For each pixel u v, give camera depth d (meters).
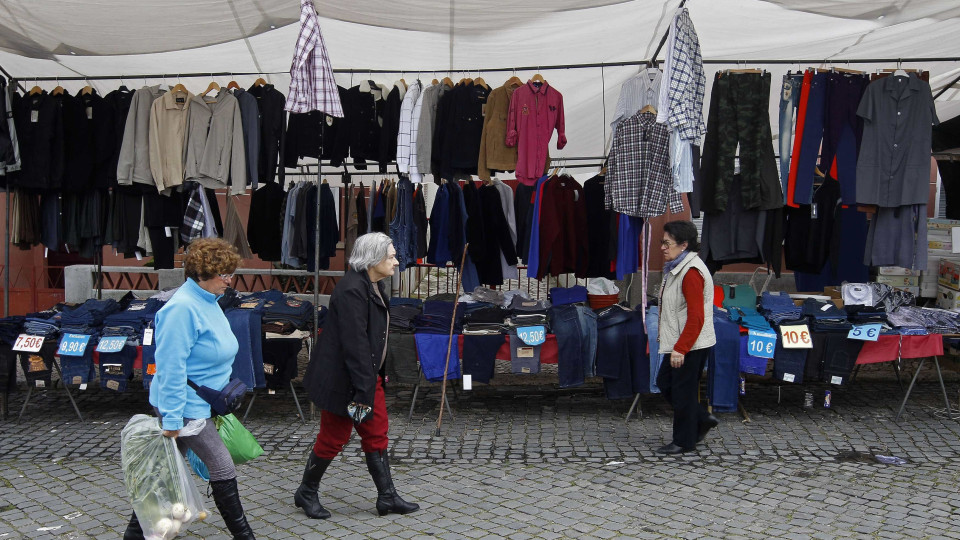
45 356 6.32
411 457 5.43
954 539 3.95
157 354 3.34
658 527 4.14
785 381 6.21
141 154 6.67
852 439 5.77
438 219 7.47
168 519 3.46
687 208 9.73
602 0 6.05
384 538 3.99
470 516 4.31
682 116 5.51
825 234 6.90
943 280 8.50
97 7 6.10
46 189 7.09
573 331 6.26
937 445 5.61
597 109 9.11
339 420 4.16
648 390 6.21
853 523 4.17
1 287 10.30
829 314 6.36
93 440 5.83
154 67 7.84
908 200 6.31
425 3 6.15
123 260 10.92
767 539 3.97
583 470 5.12
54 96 6.90
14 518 4.29
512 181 9.02
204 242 3.45
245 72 7.97
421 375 6.66
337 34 7.01
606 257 7.34
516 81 6.75
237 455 3.72
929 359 8.53
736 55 7.62
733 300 6.82
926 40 7.14
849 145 6.40
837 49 7.44
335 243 8.00
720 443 5.69
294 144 6.93
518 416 6.53
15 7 6.05
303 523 4.19
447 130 6.83
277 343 6.21
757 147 6.33
